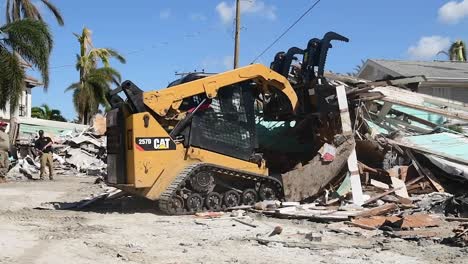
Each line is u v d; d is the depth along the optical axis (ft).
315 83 47.34
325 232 31.96
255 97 47.03
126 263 24.39
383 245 28.14
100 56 171.83
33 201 49.34
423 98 56.75
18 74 80.79
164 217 38.65
